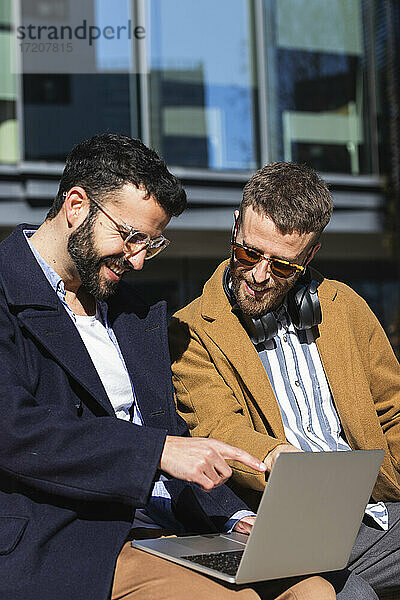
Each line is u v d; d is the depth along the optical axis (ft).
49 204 21.20
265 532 5.61
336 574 6.76
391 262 24.43
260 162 22.86
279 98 23.02
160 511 7.30
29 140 20.92
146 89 21.63
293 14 23.17
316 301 7.92
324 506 5.97
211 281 8.29
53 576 5.90
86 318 6.97
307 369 8.04
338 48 23.65
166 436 6.11
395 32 23.86
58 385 6.48
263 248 7.45
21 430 5.98
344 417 7.91
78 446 6.00
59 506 6.19
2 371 6.15
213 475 6.05
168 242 6.86
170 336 8.25
